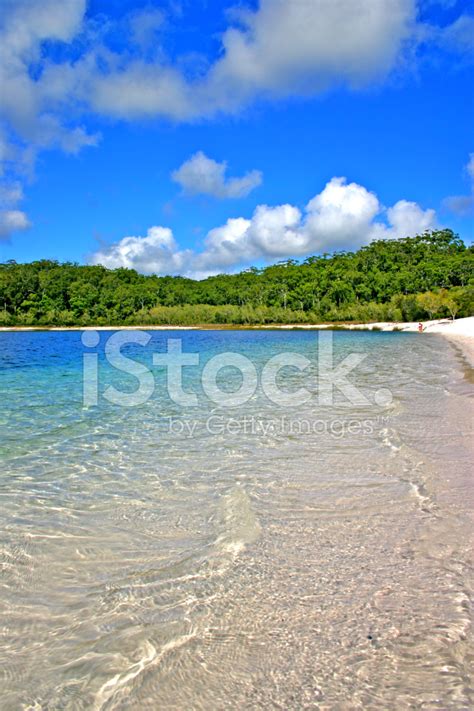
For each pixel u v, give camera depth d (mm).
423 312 76062
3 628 3494
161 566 4340
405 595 3828
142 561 4438
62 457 7781
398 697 2854
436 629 3424
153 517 5426
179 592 3916
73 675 3047
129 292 102812
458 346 34219
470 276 93938
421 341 41125
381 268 113938
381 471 6836
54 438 8977
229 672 3053
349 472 6824
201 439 8836
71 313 92062
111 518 5414
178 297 107500
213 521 5293
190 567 4309
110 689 2932
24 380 17453
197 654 3211
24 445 8492
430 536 4832
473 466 6953
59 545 4777
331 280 101875
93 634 3424
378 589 3916
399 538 4805
